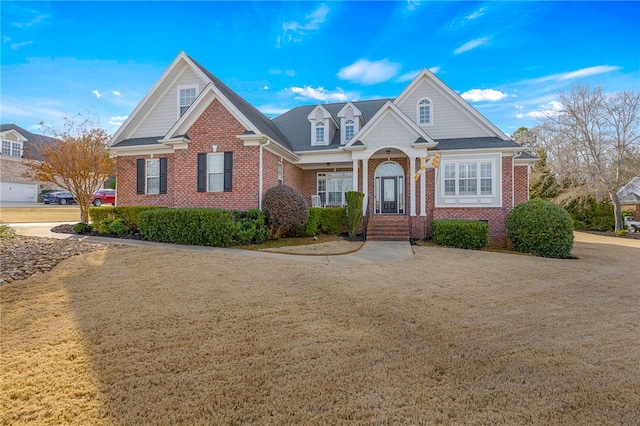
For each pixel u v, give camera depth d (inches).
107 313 193.6
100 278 267.6
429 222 632.4
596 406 114.8
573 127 1038.4
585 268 387.5
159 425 101.1
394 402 114.7
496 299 246.5
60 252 355.9
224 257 365.7
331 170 773.9
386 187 713.6
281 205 535.5
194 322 183.3
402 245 522.6
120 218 553.0
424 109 693.9
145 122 685.3
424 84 693.3
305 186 783.1
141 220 483.5
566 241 471.5
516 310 222.4
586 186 1021.2
